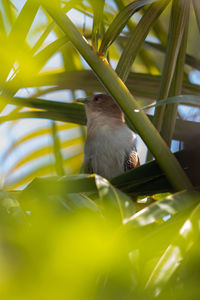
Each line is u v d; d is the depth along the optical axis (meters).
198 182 3.39
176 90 3.51
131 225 2.14
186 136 3.46
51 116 3.58
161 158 3.26
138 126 3.32
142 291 1.95
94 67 3.45
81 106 3.58
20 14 3.49
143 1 3.45
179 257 2.04
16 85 3.50
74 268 2.05
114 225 2.25
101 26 3.46
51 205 2.44
